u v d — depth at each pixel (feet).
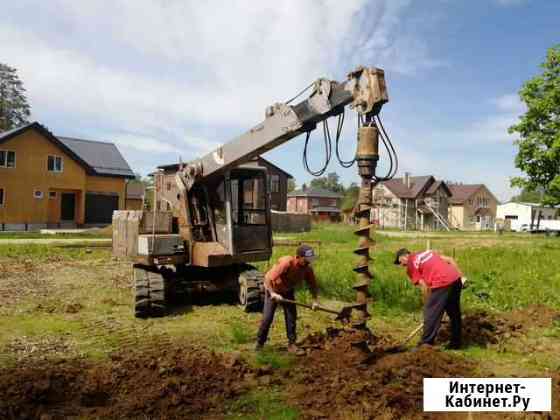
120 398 16.15
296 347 21.30
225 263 28.91
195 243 29.60
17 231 102.17
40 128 106.93
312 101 21.43
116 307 31.27
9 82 179.11
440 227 203.62
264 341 21.74
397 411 14.93
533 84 73.82
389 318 27.84
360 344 20.02
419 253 22.02
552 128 73.51
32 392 16.14
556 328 24.85
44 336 24.00
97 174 117.19
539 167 74.69
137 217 30.58
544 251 65.46
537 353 21.34
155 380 17.47
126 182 124.16
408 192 199.72
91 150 124.88
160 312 28.40
